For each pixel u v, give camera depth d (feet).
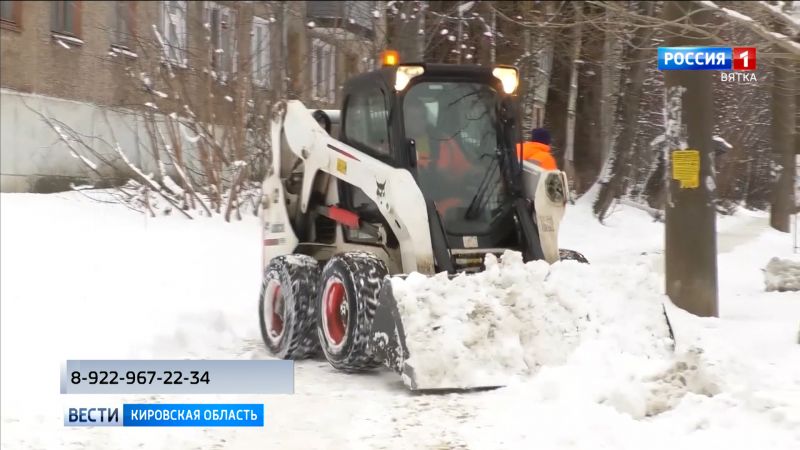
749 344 33.99
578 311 30.78
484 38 75.66
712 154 41.27
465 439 24.54
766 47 38.14
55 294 45.62
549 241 34.45
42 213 58.90
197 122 66.90
